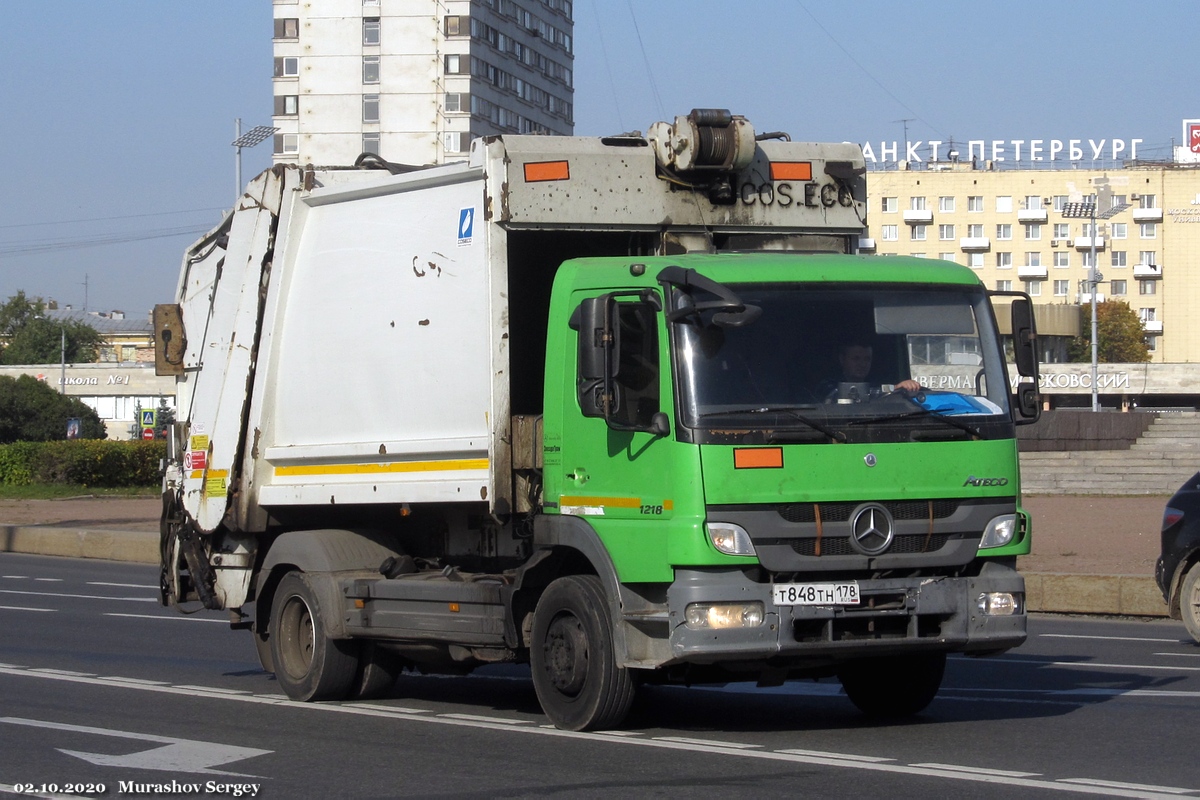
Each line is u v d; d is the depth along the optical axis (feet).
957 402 59.36
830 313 59.00
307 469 76.69
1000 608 58.39
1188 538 95.45
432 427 68.59
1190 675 81.05
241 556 81.76
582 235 68.28
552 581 63.52
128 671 86.89
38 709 71.46
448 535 73.92
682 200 67.46
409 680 84.38
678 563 55.57
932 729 62.69
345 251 74.90
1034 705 69.62
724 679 60.80
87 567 181.78
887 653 57.72
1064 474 252.62
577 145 66.23
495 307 64.64
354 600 71.97
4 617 120.57
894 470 57.41
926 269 61.31
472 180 66.85
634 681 60.03
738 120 67.00
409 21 627.87
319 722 67.05
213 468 81.66
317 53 632.38
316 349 76.23
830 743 59.11
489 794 49.85
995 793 48.70
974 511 58.70
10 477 331.77
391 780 52.80
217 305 82.84
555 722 62.23
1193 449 270.05
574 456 61.52
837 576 56.95
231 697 75.82
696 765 54.19
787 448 56.44
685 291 57.77
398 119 629.92
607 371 57.57
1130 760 54.65
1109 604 119.65
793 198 69.41
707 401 56.39
